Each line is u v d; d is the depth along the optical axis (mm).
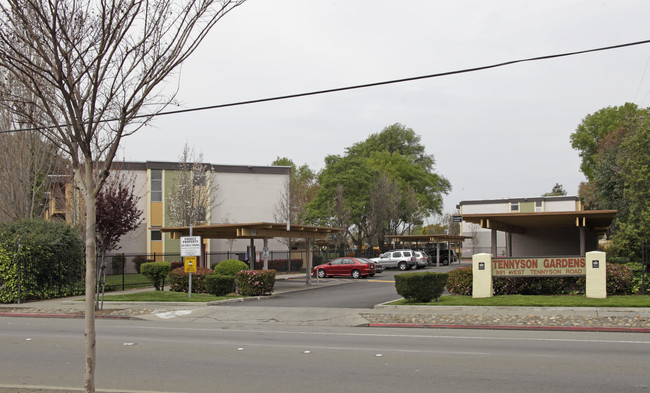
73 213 29203
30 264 23828
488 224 24609
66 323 17578
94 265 6211
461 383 8672
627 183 26828
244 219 47750
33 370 10000
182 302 21875
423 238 54688
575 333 13945
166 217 44531
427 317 16891
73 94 6555
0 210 27328
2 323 17625
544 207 70562
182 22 7082
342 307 20047
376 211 55312
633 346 11805
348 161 57688
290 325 16719
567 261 19953
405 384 8672
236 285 27047
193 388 8594
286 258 49406
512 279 21375
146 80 7324
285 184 48719
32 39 6871
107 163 6488
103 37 6582
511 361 10289
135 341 13359
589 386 8383
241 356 11195
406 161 70688
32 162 28359
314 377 9242
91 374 6047
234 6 7352
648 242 24609
